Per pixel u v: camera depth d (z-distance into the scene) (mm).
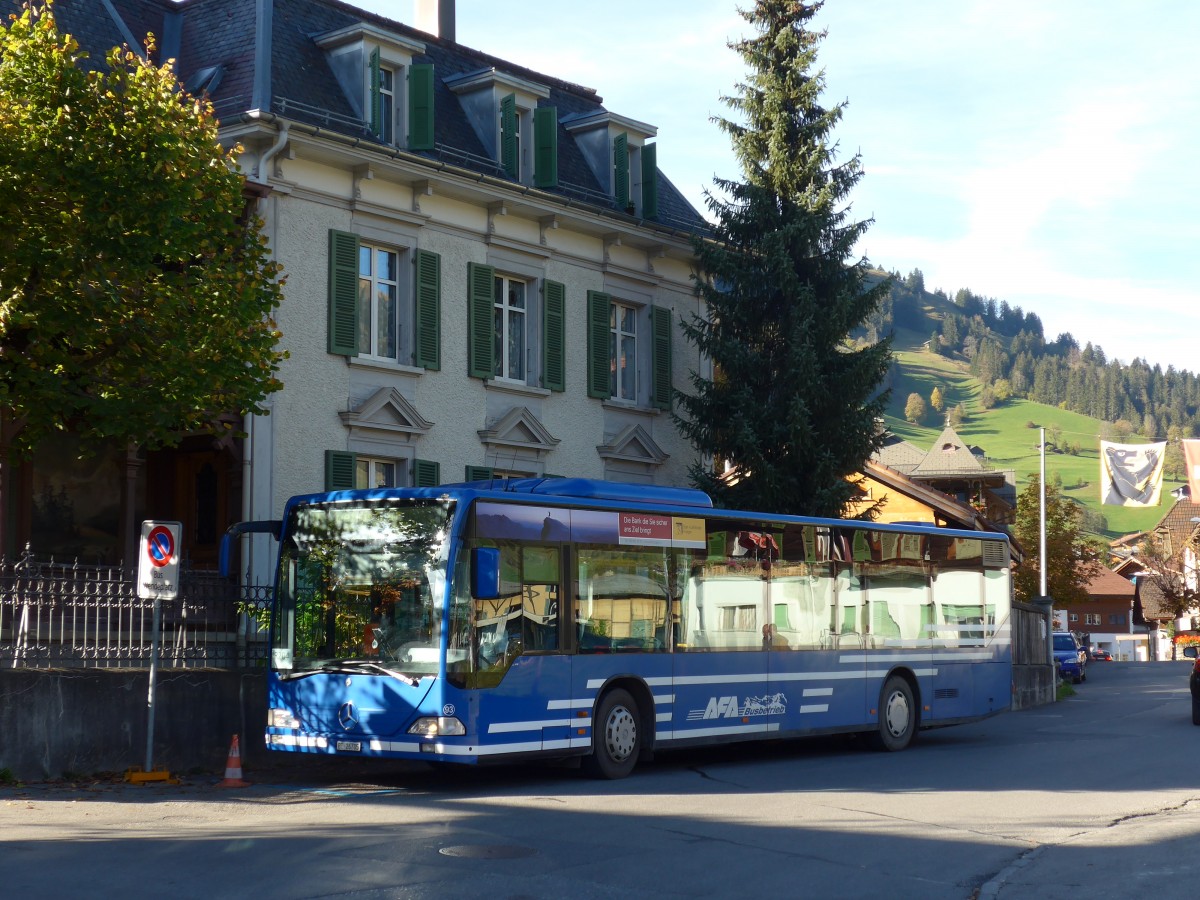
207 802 13500
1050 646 36188
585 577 15898
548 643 15336
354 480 23500
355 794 14367
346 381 23625
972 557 22797
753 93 28719
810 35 28609
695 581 17406
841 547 19938
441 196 25562
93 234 15594
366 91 24266
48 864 9750
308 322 23062
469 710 14320
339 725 14812
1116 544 146125
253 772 16688
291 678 15180
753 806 13398
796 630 18922
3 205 15508
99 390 16297
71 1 23188
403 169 24344
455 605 14438
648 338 30188
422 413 24969
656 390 30000
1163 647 97188
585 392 28359
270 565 22031
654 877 9641
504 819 12234
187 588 16922
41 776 14969
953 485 61531
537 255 27500
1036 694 33875
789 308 27922
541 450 27250
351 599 15047
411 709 14375
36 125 15422
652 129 30469
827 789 14977
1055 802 13969
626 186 29750
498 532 14945
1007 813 13125
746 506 27312
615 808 13133
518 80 27312
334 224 23641
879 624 20469
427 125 25016
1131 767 17375
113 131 15789
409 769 17172
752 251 28422
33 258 15359
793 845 11078
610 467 28938
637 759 17734
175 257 16078
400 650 14602
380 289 24734
